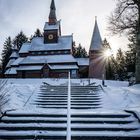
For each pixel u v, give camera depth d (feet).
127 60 187.93
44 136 25.40
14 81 105.81
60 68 175.42
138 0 75.61
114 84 91.30
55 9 209.36
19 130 27.14
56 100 48.16
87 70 197.36
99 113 30.55
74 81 98.07
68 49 188.96
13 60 231.50
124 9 81.35
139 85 67.10
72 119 28.89
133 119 29.01
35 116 30.71
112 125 27.50
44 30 199.72
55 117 30.35
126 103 44.37
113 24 84.12
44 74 175.73
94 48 192.34
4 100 39.19
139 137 24.93
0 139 25.29
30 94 53.21
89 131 26.45
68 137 15.37
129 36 86.43
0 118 29.19
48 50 191.01
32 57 189.57
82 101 46.93
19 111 31.83
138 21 75.25
